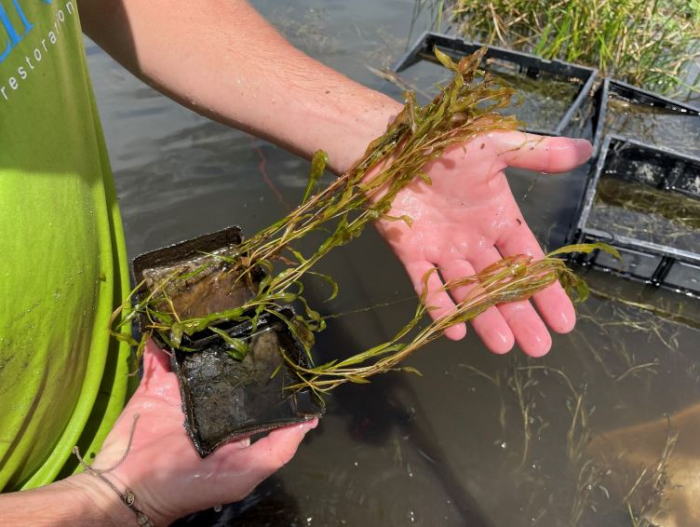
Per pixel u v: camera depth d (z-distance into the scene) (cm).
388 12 130
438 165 41
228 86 46
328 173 83
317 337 65
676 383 63
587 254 76
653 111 110
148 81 48
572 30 126
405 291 70
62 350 34
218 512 53
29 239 30
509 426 59
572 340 67
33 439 34
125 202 78
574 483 55
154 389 42
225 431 41
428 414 60
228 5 50
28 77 30
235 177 82
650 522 53
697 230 86
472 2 134
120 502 33
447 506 54
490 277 41
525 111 109
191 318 44
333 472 56
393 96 105
